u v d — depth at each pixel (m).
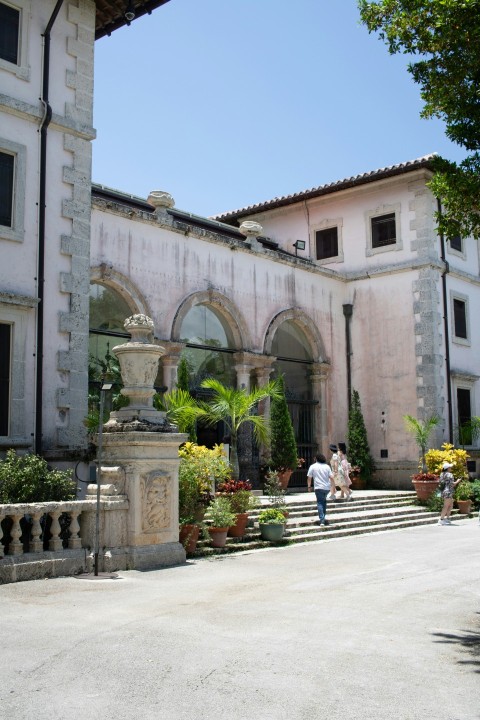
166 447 11.29
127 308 17.58
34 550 9.79
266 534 14.08
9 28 13.37
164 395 16.91
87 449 13.17
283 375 21.72
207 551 12.60
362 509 18.97
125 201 19.53
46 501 10.91
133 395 11.48
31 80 13.47
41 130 13.52
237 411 16.14
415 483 20.84
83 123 14.16
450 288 24.16
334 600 8.70
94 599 8.37
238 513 13.81
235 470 15.95
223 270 20.02
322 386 23.30
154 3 14.54
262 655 6.20
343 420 24.05
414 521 18.30
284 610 8.05
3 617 7.35
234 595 8.84
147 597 8.55
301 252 25.98
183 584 9.52
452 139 8.82
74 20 14.30
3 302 12.41
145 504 10.93
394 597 8.98
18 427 12.52
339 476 19.59
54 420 13.14
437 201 23.66
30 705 4.93
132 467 10.84
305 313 22.86
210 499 13.37
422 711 4.93
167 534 11.27
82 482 13.17
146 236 17.86
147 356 11.55
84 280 13.87
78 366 13.59
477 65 8.49
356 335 24.41
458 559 12.31
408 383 23.19
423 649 6.54
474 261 25.88
